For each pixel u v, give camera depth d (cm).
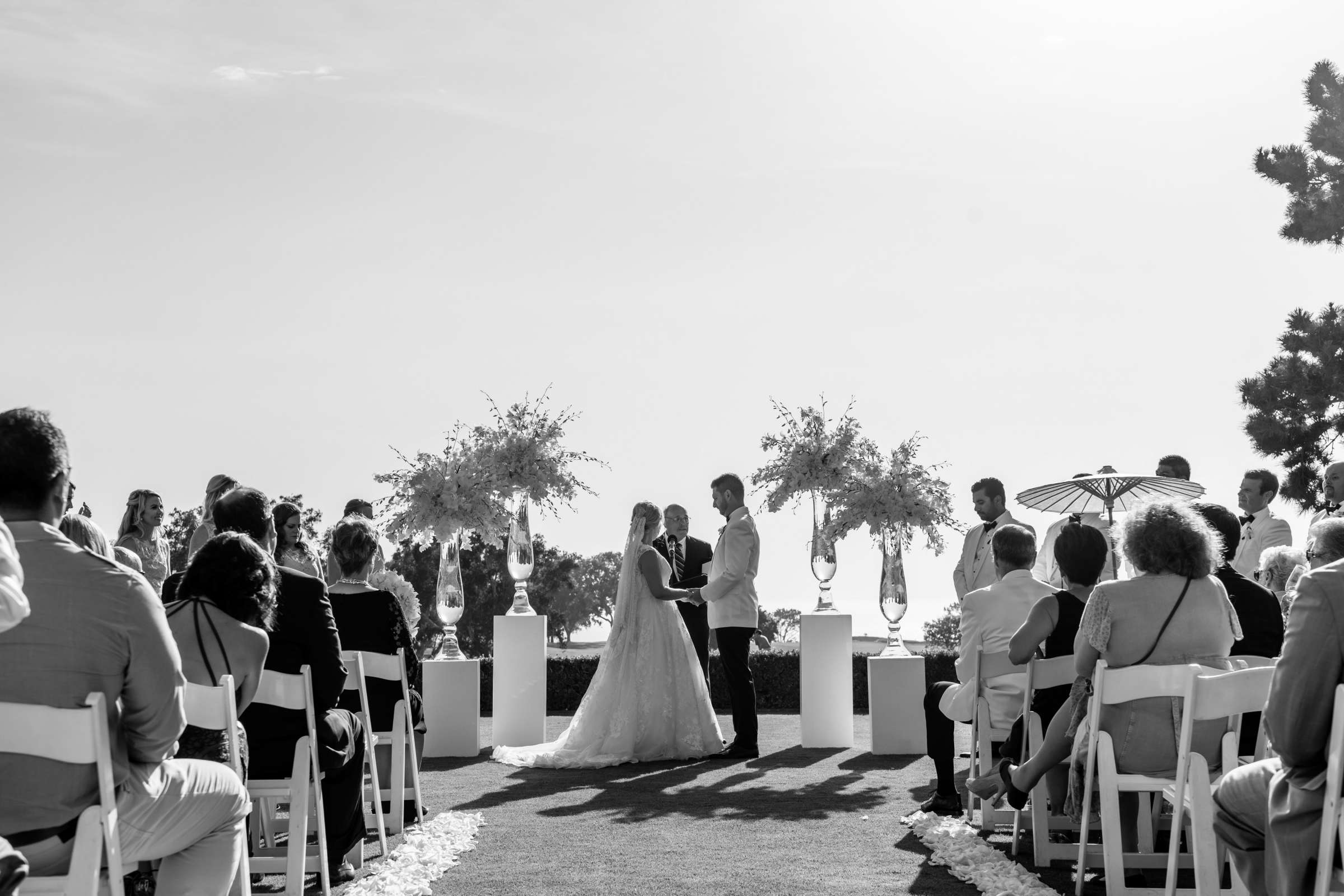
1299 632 344
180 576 562
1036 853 602
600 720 1020
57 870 352
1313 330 2083
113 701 359
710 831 719
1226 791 393
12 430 358
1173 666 478
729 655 1053
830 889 573
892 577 1097
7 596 296
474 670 1082
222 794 410
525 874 611
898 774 936
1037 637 622
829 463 1116
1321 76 2069
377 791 659
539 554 4959
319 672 568
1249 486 938
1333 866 348
